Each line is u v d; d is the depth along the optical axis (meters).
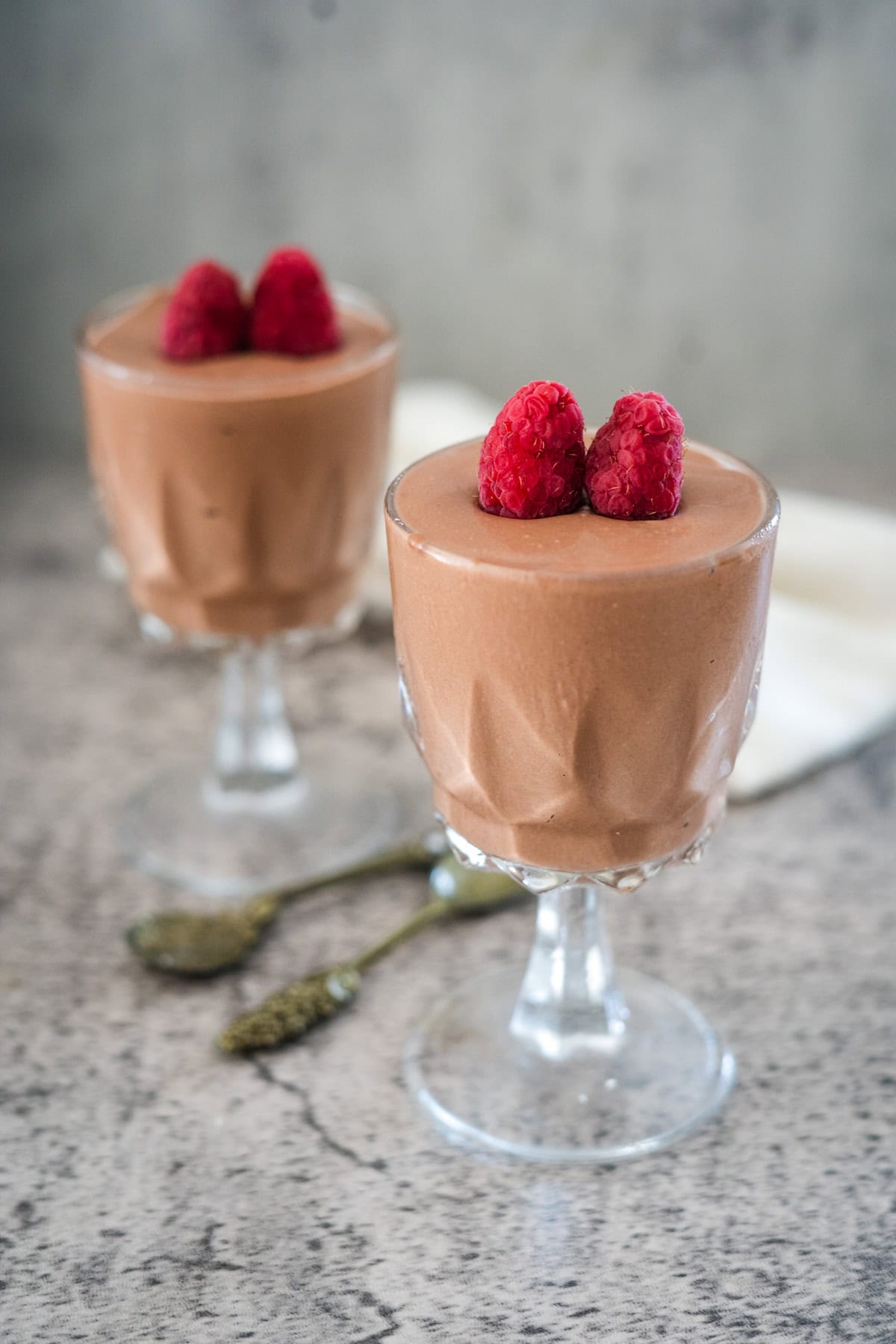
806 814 0.55
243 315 0.52
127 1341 0.39
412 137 0.77
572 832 0.41
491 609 0.39
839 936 0.50
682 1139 0.44
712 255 0.78
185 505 0.50
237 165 0.79
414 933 0.50
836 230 0.76
